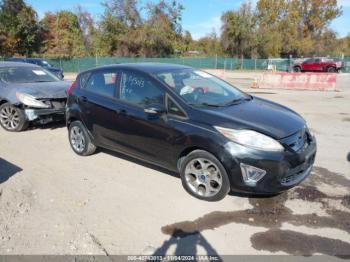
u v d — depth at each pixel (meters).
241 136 3.74
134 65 5.11
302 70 32.44
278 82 17.36
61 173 5.03
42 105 7.11
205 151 3.99
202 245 3.28
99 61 39.31
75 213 3.87
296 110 10.17
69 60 38.16
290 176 3.86
